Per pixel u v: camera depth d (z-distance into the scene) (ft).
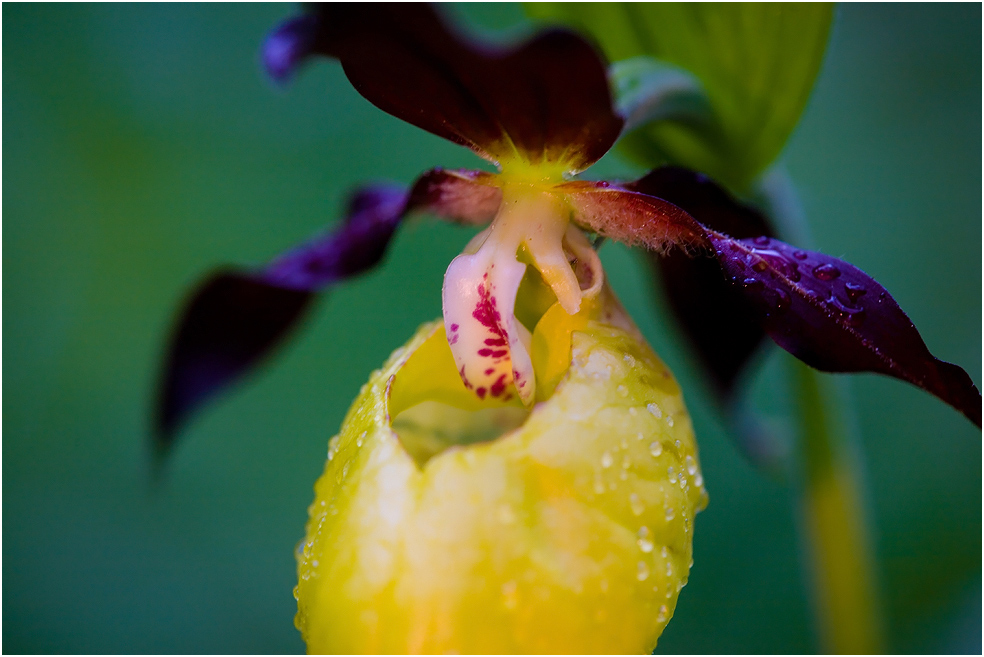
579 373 0.55
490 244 0.57
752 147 0.61
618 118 0.55
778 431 0.66
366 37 0.54
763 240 0.57
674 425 0.56
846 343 0.56
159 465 0.65
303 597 0.54
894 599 0.94
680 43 0.60
